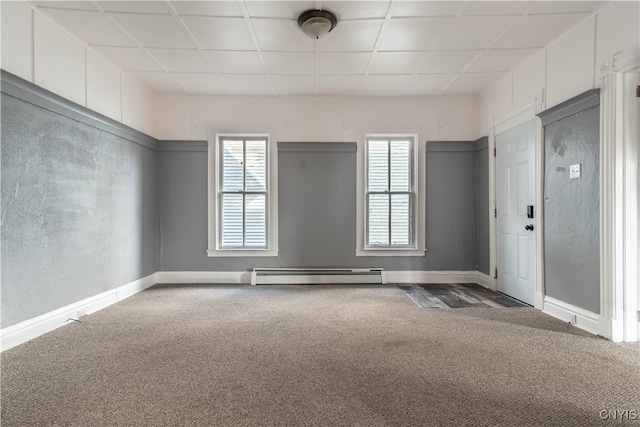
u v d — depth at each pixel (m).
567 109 3.04
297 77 4.27
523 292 3.85
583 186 2.90
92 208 3.49
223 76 4.24
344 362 2.29
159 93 4.84
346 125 4.94
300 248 4.94
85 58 3.42
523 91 3.80
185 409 1.75
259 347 2.55
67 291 3.15
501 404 1.79
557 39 3.25
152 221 4.76
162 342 2.65
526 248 3.77
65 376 2.10
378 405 1.79
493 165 4.46
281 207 4.93
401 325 3.05
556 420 1.66
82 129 3.34
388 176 4.96
